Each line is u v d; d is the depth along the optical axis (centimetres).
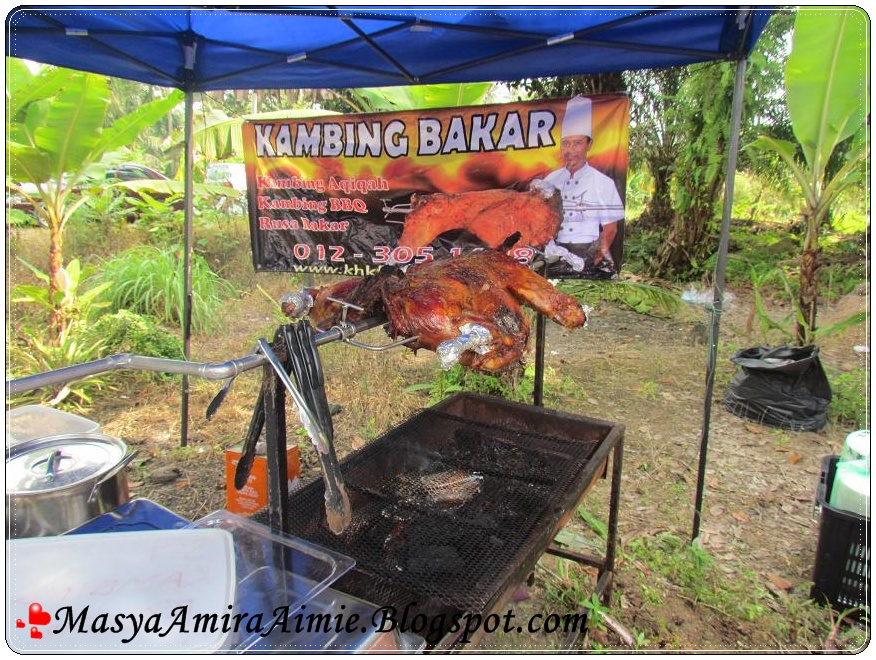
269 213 429
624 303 776
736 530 321
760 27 262
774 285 780
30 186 768
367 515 197
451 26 292
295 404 138
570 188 352
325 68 369
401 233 401
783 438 428
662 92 785
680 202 773
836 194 480
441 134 373
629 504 346
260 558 152
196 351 574
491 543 181
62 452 219
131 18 303
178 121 1591
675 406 485
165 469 378
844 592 260
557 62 338
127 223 848
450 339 207
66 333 505
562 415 268
